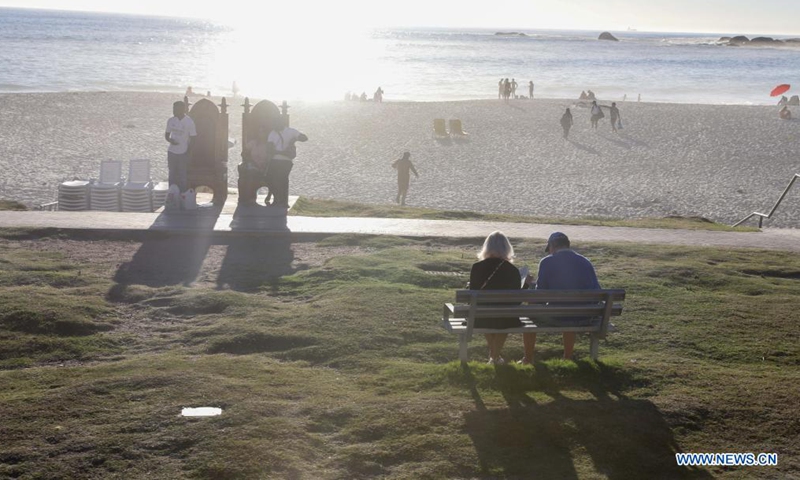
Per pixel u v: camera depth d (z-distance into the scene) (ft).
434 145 114.62
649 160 106.52
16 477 16.65
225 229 44.45
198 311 30.86
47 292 31.71
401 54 496.64
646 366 24.16
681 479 17.63
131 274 36.17
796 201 82.02
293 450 18.01
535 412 20.49
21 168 84.89
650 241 47.93
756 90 265.13
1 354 25.43
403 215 54.85
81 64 282.56
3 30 552.41
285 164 50.19
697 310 31.65
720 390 22.36
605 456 18.35
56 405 20.17
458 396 21.71
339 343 26.45
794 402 21.52
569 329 24.23
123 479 16.65
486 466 17.70
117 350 26.45
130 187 52.42
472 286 24.54
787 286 37.47
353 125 132.67
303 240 44.45
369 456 17.94
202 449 17.87
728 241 49.14
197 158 51.16
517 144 118.11
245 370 23.54
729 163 105.40
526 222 53.67
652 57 502.38
